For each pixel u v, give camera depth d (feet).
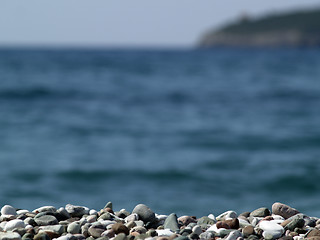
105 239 19.31
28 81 246.27
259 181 71.77
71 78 275.80
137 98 196.95
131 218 21.98
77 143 105.09
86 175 76.13
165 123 135.13
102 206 60.70
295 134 116.57
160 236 19.60
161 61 538.06
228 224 21.36
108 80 272.31
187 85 254.47
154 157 90.79
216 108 168.96
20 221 20.65
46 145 101.60
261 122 137.59
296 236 20.15
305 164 83.10
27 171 77.71
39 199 63.98
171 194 65.16
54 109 160.15
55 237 19.84
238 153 94.73
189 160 87.92
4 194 65.72
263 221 21.30
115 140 109.60
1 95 195.42
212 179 73.41
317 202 61.46
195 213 56.54
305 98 199.00
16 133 116.37
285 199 63.52
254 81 278.67
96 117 144.97
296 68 398.42
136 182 72.49
